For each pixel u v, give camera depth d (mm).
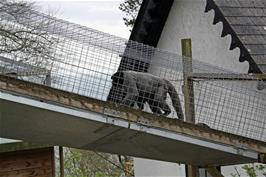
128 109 7809
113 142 8844
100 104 7637
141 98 9383
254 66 11383
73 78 7930
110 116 7703
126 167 27781
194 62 10539
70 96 7457
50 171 11719
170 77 10438
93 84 8125
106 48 8367
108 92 8664
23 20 8531
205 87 10039
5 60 7703
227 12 13133
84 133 8383
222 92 10141
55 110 7379
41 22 8414
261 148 8531
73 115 7496
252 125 9938
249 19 13055
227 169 13133
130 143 8805
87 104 7555
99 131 8141
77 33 8125
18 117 7664
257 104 10062
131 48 9453
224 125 9953
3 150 11438
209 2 13719
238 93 10148
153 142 8484
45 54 8016
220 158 9219
